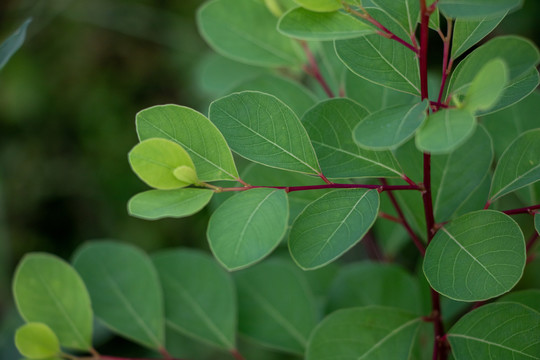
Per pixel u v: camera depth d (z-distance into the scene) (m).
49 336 0.37
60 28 1.04
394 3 0.32
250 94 0.32
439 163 0.37
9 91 1.03
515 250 0.31
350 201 0.31
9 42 0.34
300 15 0.31
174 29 1.04
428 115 0.29
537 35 0.73
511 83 0.32
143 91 1.05
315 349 0.35
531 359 0.32
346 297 0.41
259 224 0.30
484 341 0.33
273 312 0.41
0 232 0.97
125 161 1.03
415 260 0.62
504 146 0.38
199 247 0.94
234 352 0.40
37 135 1.04
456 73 0.32
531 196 0.38
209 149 0.32
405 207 0.37
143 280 0.40
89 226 1.02
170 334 0.77
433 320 0.35
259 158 0.32
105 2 1.02
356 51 0.32
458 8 0.29
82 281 0.38
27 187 1.02
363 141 0.29
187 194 0.31
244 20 0.42
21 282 0.37
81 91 1.05
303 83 0.54
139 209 0.31
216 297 0.40
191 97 1.02
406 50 0.32
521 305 0.33
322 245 0.31
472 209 0.37
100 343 0.71
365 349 0.35
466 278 0.31
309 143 0.32
